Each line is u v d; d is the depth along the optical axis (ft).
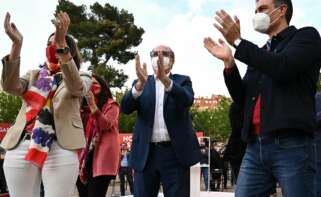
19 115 14.12
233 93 13.46
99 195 19.74
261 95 12.54
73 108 13.92
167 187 17.92
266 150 12.36
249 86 13.16
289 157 12.02
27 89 14.08
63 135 13.61
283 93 12.17
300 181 11.89
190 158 17.88
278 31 13.00
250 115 12.82
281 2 12.84
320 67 12.55
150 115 18.04
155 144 18.02
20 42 13.65
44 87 13.83
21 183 13.73
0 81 13.89
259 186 12.71
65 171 13.55
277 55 11.80
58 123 13.60
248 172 12.89
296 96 12.10
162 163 17.88
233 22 12.05
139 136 18.30
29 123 13.73
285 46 12.42
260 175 12.67
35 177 13.87
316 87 12.60
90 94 19.04
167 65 18.12
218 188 72.49
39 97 13.75
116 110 20.31
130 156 18.53
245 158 13.12
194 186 28.32
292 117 11.93
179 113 17.87
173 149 17.84
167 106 17.83
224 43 12.84
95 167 19.44
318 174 21.76
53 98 13.78
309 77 12.28
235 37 12.09
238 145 19.93
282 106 12.08
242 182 12.99
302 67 11.82
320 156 21.56
